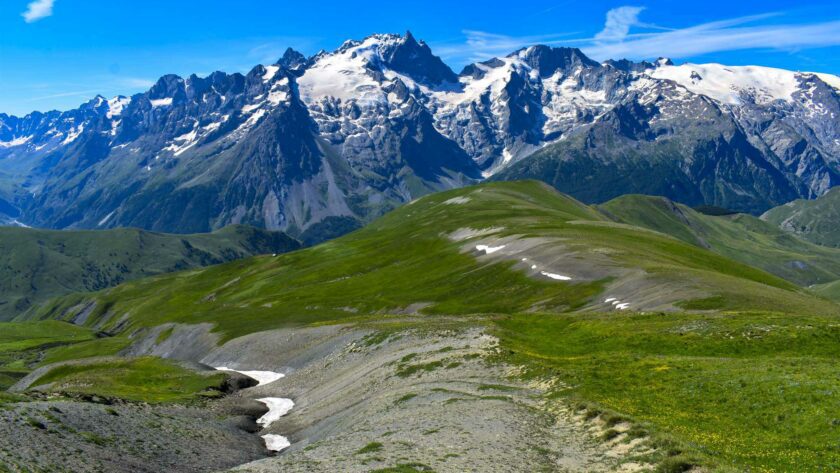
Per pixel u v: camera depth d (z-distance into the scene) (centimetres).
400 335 9900
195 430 6906
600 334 8319
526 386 6138
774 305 9431
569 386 5769
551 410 5259
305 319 16675
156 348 17625
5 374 19400
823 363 5344
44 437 5434
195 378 10838
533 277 15062
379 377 7744
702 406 4819
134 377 11325
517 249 18150
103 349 19975
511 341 8256
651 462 3788
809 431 4006
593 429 4597
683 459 3672
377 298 18262
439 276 18875
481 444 4428
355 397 7425
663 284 11281
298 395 9156
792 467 3569
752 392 4828
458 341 8519
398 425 5181
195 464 5881
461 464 4025
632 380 5669
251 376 11444
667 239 19062
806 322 7288
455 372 7056
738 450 3912
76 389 9850
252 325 16400
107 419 6425
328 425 6756
